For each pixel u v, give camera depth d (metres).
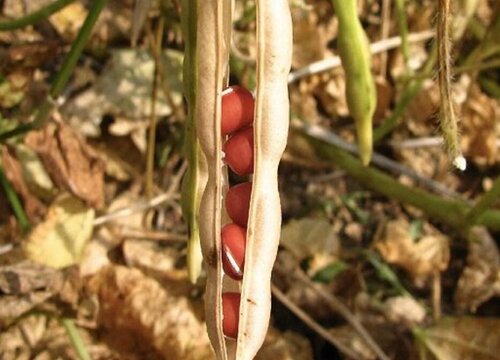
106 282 0.17
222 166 0.10
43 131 0.17
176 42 0.20
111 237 0.18
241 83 0.20
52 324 0.17
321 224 0.19
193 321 0.17
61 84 0.16
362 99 0.14
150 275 0.18
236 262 0.10
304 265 0.19
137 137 0.19
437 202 0.19
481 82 0.21
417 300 0.19
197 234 0.12
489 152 0.21
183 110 0.20
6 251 0.17
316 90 0.21
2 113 0.18
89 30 0.15
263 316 0.10
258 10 0.09
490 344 0.17
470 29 0.21
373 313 0.18
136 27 0.16
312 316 0.18
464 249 0.19
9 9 0.20
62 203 0.17
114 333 0.17
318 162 0.20
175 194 0.19
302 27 0.21
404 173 0.20
